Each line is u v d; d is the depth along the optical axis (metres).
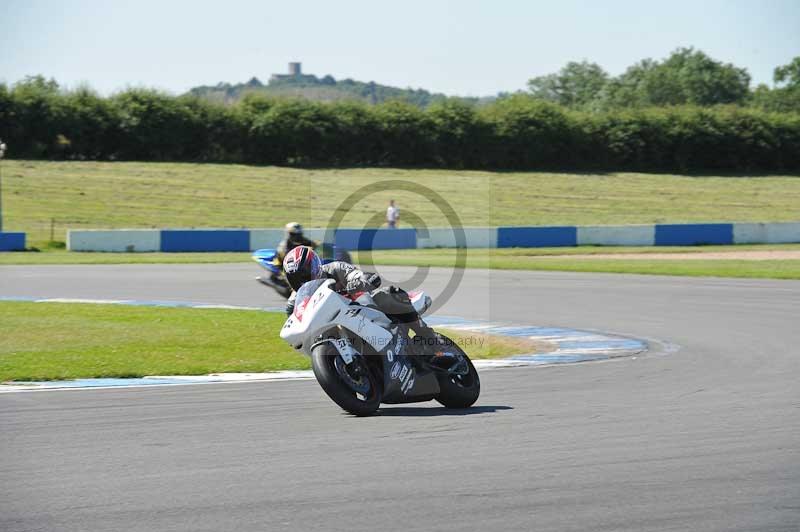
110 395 30.27
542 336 48.03
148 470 20.42
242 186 185.38
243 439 23.58
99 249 115.94
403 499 18.17
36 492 18.70
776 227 134.62
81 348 40.56
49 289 69.50
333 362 26.80
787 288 72.38
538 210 170.75
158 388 31.83
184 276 82.00
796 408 28.00
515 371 36.41
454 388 28.11
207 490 18.81
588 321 54.34
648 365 37.91
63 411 27.41
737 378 34.31
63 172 190.88
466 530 16.30
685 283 77.12
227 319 51.31
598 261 100.19
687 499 18.19
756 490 18.83
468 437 23.84
